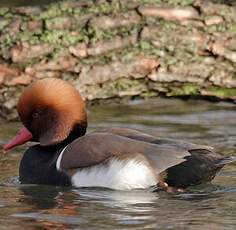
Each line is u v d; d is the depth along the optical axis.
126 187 10.97
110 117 15.06
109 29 14.32
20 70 14.28
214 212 10.13
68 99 11.85
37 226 9.72
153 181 10.91
